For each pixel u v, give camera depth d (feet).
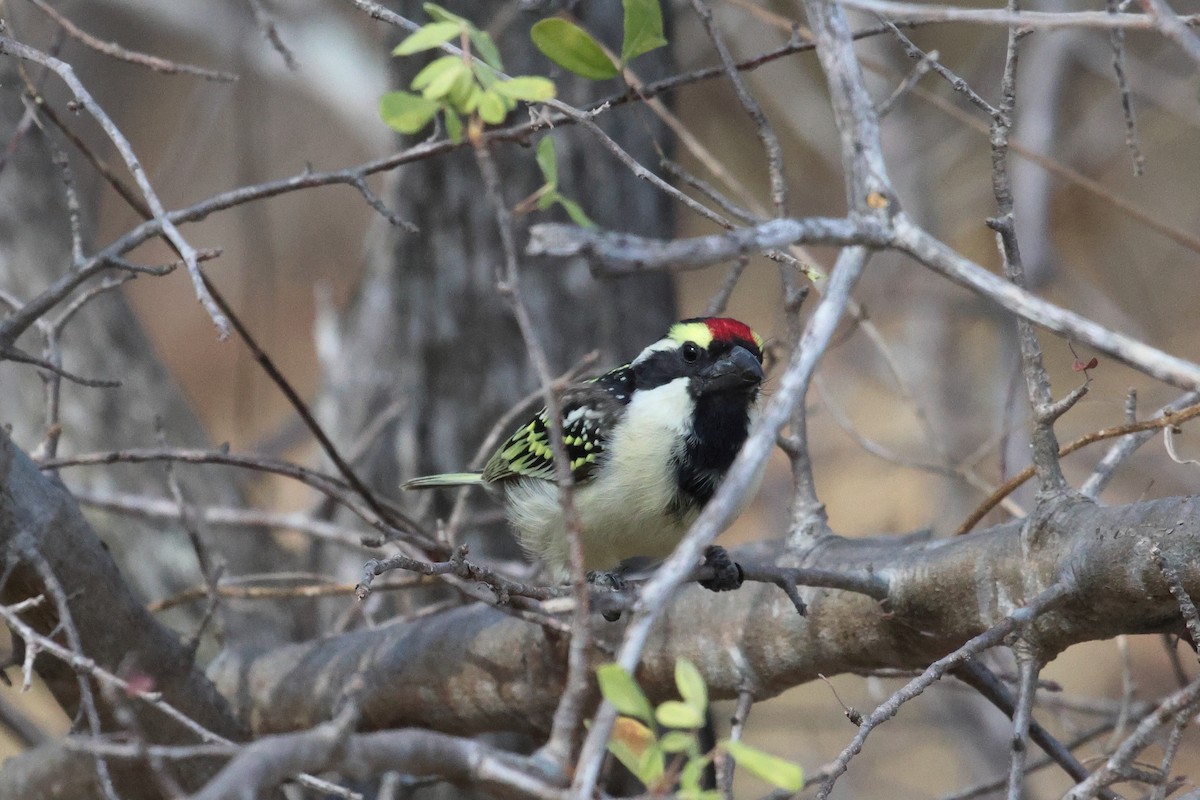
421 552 33.55
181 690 29.17
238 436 49.01
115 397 41.34
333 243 106.73
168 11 72.43
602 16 42.37
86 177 62.03
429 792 38.37
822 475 77.87
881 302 68.85
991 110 23.52
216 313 21.31
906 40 24.56
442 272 43.93
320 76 69.87
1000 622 22.26
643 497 30.76
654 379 31.40
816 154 88.33
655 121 44.39
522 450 32.91
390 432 44.83
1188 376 15.16
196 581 40.52
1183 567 20.66
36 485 26.78
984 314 63.82
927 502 69.56
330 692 32.96
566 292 43.73
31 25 48.01
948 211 76.74
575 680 15.83
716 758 18.35
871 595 24.80
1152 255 90.38
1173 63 70.59
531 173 42.86
